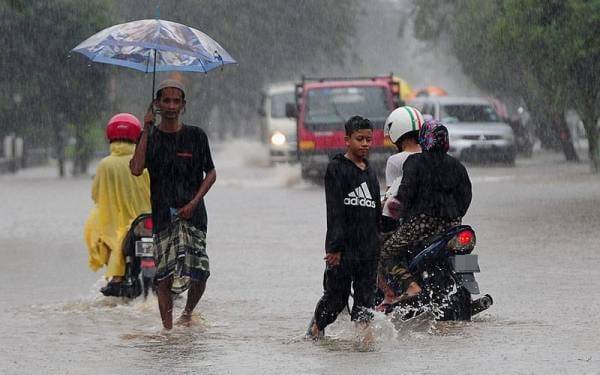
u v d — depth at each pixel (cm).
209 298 3014
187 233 2533
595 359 2109
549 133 13162
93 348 2302
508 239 4253
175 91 2522
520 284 3141
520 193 6481
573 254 3800
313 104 7812
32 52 10331
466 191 2538
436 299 2522
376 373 2014
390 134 2697
